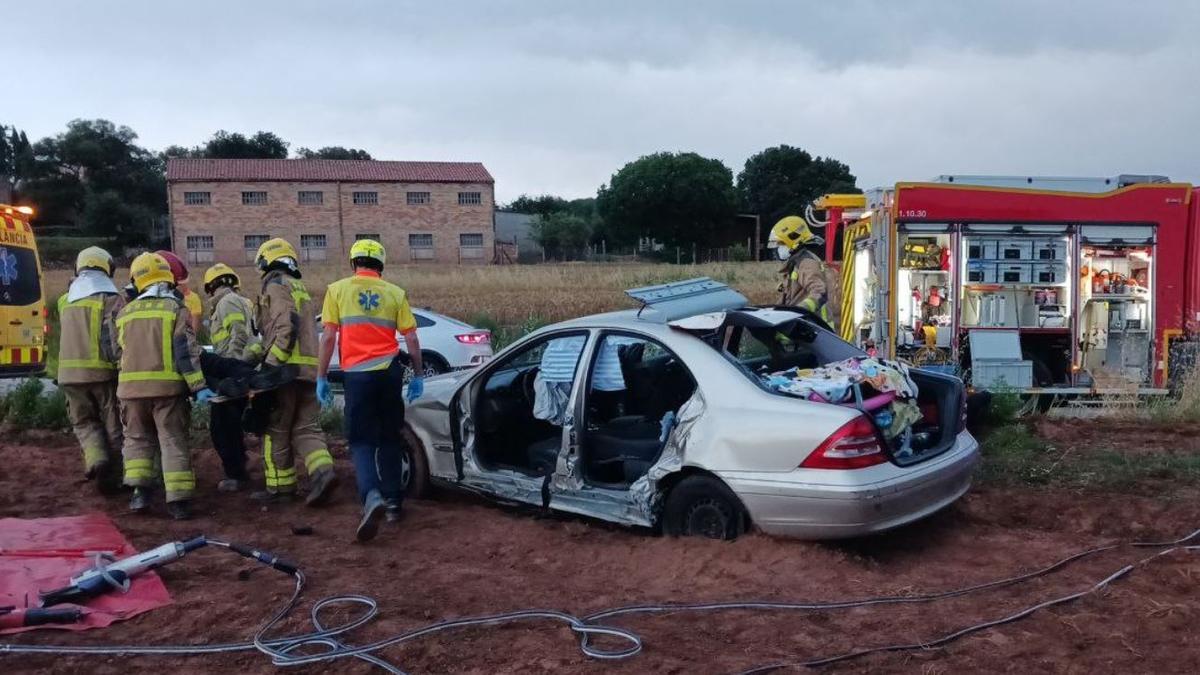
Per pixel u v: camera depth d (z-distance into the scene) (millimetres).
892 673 4070
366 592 5125
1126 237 11047
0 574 5277
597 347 6281
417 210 59750
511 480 6590
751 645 4383
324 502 7066
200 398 6496
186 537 6230
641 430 6309
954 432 6121
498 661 4215
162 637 4535
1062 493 6996
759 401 5555
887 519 5328
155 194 74188
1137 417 10117
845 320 12594
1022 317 11094
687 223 66250
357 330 6402
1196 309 11055
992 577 5363
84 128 71688
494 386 7082
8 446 9320
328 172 59688
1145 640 4348
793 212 70750
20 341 12539
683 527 5852
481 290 32906
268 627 4605
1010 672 4055
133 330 6578
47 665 4219
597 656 4203
